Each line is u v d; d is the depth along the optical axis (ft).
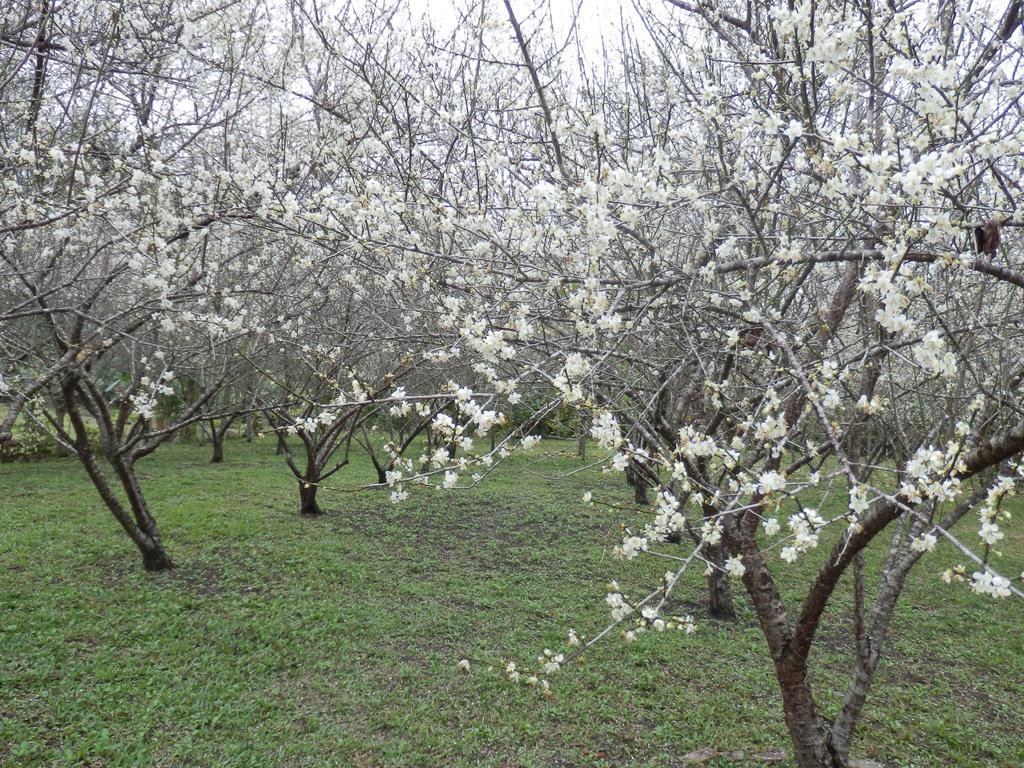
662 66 14.60
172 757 12.05
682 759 12.70
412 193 11.98
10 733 12.25
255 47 15.33
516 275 9.57
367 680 15.10
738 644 17.83
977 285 10.01
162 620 17.47
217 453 45.62
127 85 15.55
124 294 22.71
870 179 6.96
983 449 6.55
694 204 8.53
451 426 7.39
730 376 12.67
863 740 13.55
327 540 25.62
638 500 34.65
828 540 27.14
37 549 22.99
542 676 15.43
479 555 25.04
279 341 19.70
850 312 11.52
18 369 18.06
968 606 21.84
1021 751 13.39
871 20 7.32
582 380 7.86
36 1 13.51
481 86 14.43
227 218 12.85
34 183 14.69
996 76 7.98
